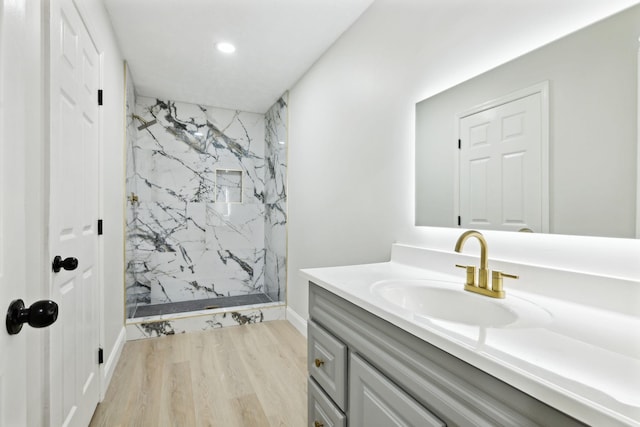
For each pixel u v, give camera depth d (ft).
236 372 6.82
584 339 2.06
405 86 5.16
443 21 4.44
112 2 5.99
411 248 4.80
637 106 2.61
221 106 11.98
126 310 8.63
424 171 4.79
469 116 4.06
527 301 2.98
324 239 7.82
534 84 3.33
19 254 1.95
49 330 3.37
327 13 6.35
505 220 3.63
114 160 7.04
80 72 4.57
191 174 11.69
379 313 2.70
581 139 2.95
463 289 3.45
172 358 7.48
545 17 3.23
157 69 8.82
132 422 5.13
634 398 1.38
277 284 11.21
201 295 11.78
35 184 3.16
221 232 12.14
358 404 3.02
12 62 1.88
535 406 1.58
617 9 2.72
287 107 10.30
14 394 1.86
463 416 1.94
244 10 6.28
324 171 7.83
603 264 2.83
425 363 2.27
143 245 10.93
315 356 3.97
